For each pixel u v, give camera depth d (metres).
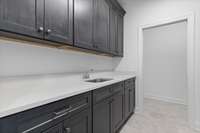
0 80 1.17
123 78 2.29
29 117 0.79
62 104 1.03
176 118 2.71
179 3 2.59
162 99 4.19
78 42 1.65
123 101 2.34
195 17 2.39
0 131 0.66
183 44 3.80
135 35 3.13
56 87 1.35
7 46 1.25
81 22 1.70
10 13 0.96
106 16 2.39
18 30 1.01
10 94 1.01
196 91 2.35
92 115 1.41
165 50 4.16
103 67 2.96
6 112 0.66
